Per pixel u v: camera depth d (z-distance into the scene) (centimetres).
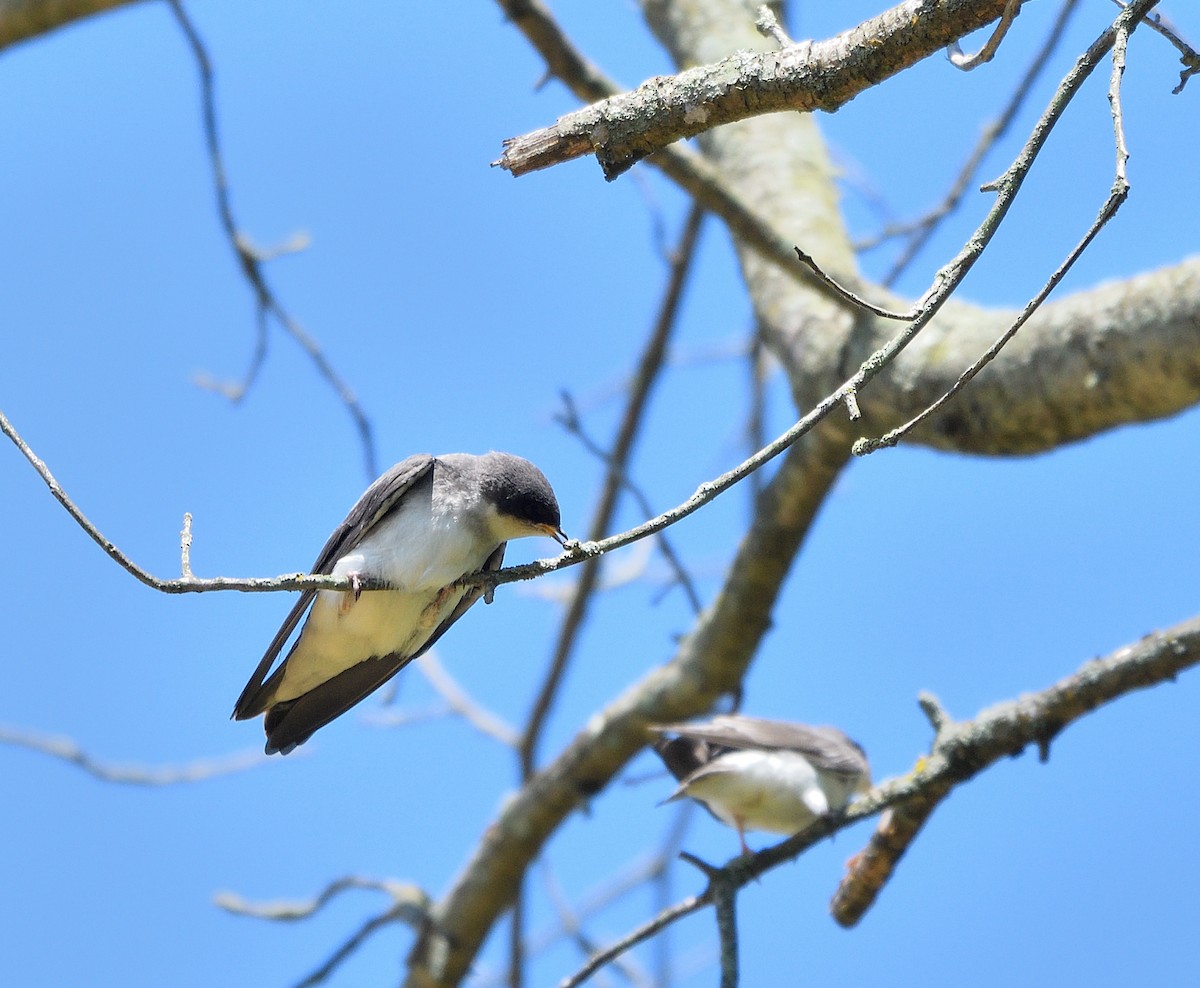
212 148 1220
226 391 1276
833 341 1100
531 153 658
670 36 1455
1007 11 565
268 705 1077
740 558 1338
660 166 1124
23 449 612
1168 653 920
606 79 1165
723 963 909
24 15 1188
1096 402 861
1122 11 547
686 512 609
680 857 969
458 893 1490
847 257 1194
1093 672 940
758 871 954
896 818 998
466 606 1074
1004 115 1242
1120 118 524
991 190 549
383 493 1001
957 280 546
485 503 1013
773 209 1275
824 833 960
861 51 597
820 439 1152
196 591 631
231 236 1222
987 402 918
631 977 1405
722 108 626
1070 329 870
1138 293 843
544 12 1141
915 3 584
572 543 638
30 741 1387
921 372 974
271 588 650
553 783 1477
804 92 612
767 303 1206
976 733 968
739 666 1395
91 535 612
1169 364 818
